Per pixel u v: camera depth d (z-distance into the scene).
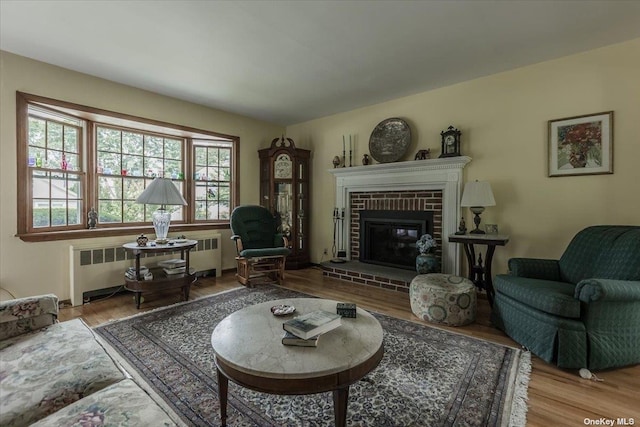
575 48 2.76
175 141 4.30
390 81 3.50
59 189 3.21
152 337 2.33
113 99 3.45
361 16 2.26
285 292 3.54
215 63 3.02
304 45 2.68
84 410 0.88
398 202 4.14
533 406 1.55
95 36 2.53
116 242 3.47
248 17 2.27
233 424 1.42
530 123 3.11
